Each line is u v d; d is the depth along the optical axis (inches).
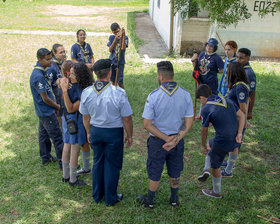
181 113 124.6
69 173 160.6
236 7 202.1
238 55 165.8
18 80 335.6
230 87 156.2
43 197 148.9
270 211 140.1
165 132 125.8
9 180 162.7
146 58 459.5
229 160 162.6
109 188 139.0
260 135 217.0
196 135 220.5
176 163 132.6
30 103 273.0
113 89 127.3
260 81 347.6
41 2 1059.9
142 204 144.5
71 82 140.0
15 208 141.5
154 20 755.4
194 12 230.2
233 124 133.6
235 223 133.1
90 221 133.9
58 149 170.1
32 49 478.6
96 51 468.4
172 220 134.2
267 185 160.4
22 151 193.2
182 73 374.3
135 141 211.5
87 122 135.1
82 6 1055.6
